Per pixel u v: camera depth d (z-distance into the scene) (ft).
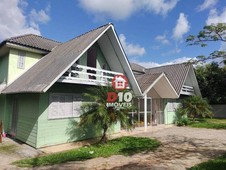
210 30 34.73
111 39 44.29
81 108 40.01
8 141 39.99
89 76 45.96
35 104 35.83
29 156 30.66
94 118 35.76
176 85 69.72
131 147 35.22
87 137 42.19
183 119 71.05
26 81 39.40
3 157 30.14
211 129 58.13
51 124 36.32
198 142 39.96
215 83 97.76
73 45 44.01
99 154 30.73
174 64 82.28
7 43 44.14
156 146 36.22
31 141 35.94
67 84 39.34
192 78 79.56
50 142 36.04
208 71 98.89
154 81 54.70
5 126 45.34
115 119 36.27
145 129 54.13
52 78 32.24
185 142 40.01
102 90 37.70
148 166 25.34
